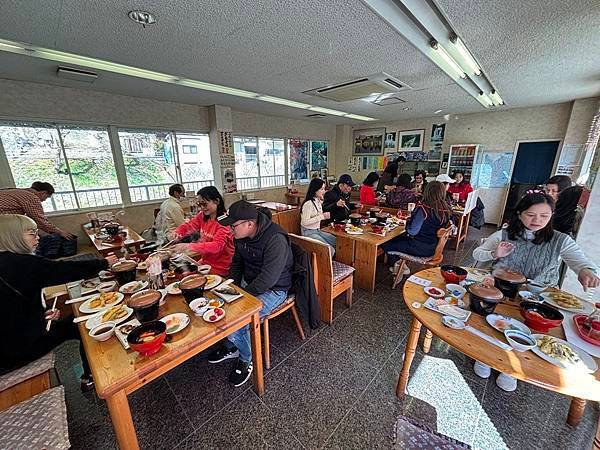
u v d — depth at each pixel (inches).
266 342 62.9
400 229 107.7
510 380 56.7
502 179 204.2
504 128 197.6
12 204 94.1
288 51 86.2
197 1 58.3
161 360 34.0
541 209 51.9
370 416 51.5
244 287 63.4
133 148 165.5
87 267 53.8
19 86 121.9
